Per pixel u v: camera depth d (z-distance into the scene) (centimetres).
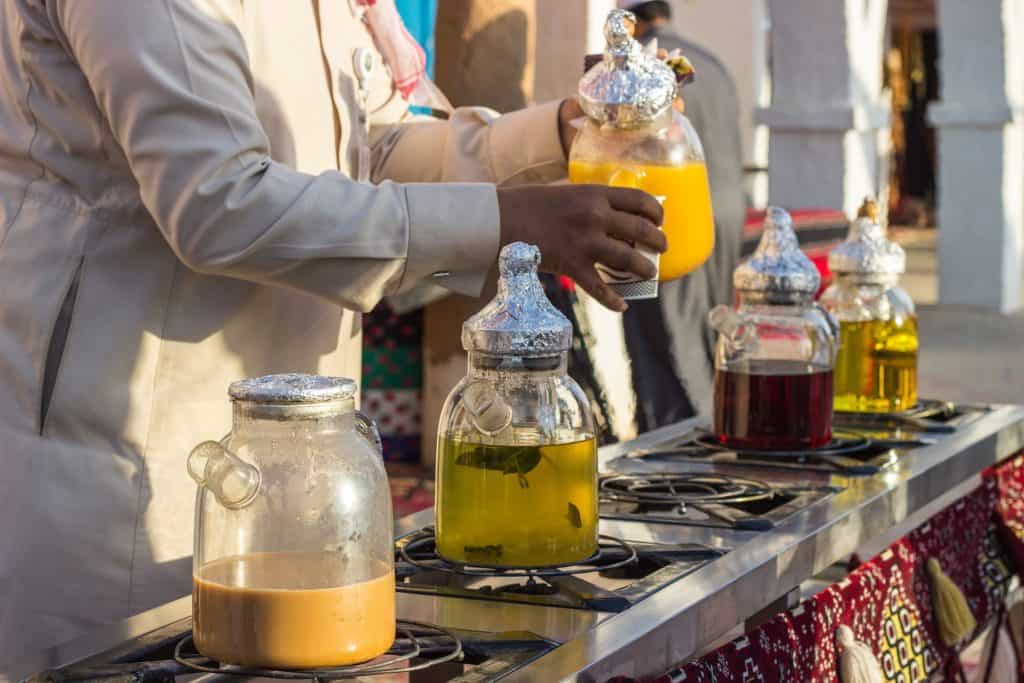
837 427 216
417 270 151
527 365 132
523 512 133
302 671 107
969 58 1041
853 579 166
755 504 165
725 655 136
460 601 127
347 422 112
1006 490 225
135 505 161
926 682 181
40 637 160
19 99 158
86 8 143
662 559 138
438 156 200
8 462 159
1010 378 756
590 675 110
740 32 1036
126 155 147
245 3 161
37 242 159
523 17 412
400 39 195
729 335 193
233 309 165
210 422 166
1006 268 1063
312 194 148
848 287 223
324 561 108
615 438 458
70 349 158
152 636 116
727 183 488
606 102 161
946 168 1067
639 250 154
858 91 864
